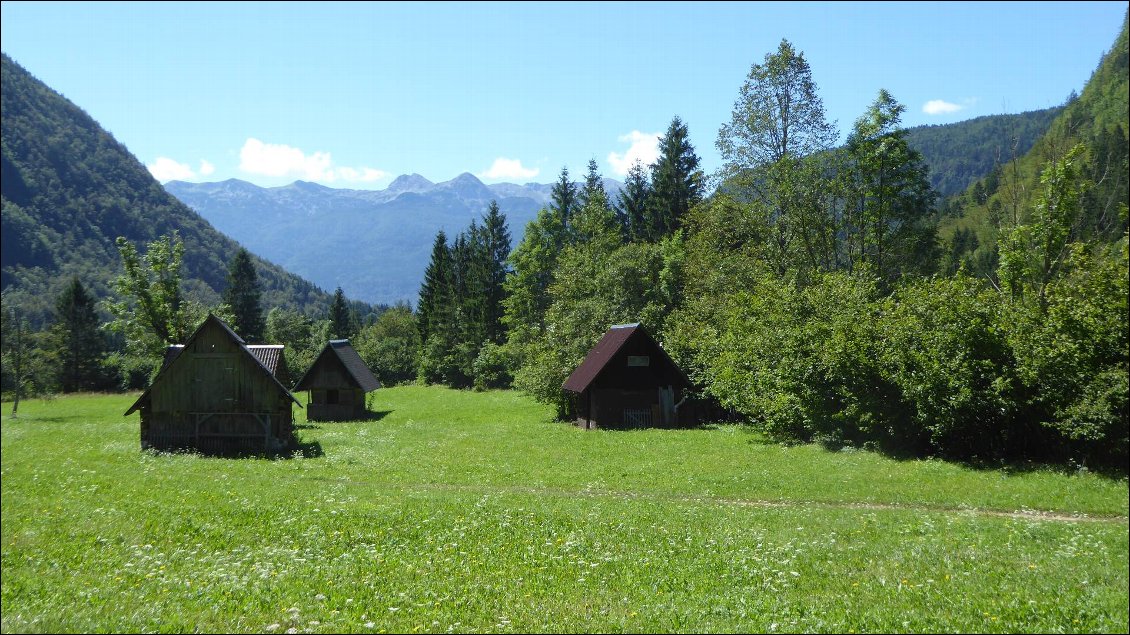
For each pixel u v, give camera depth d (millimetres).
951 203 131625
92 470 29250
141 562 14344
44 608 11352
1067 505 22469
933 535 18078
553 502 23828
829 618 11477
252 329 124938
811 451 36750
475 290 117500
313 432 51969
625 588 13336
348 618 11352
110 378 102750
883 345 34750
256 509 20531
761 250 56969
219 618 11188
